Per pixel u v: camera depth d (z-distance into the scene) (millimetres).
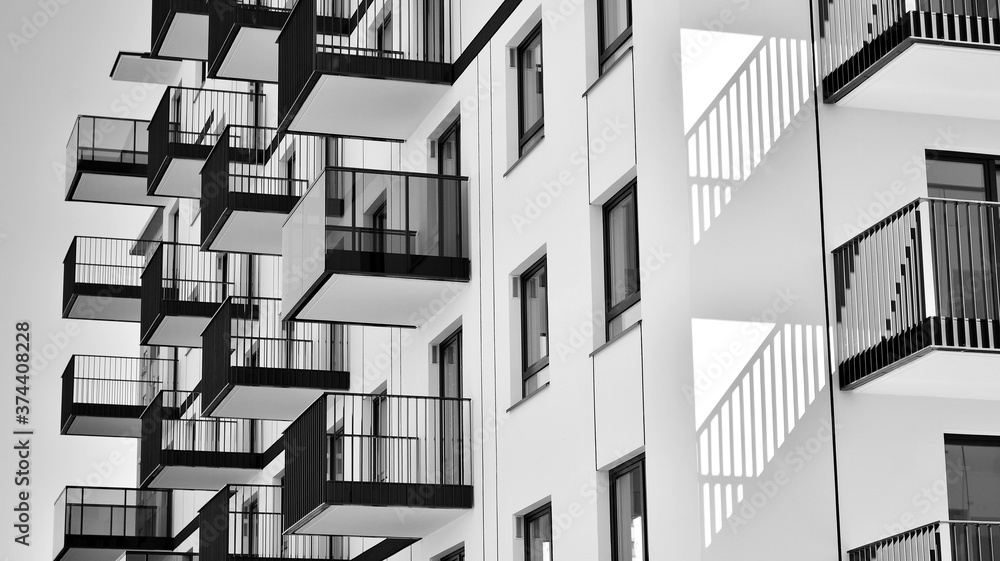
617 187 17250
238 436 33094
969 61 15133
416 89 22578
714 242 15250
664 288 15633
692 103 15492
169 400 35469
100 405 39156
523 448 19094
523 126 20234
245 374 26719
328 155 27906
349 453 25297
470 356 21047
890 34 15102
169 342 35031
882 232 15055
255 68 28844
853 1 15797
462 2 22219
